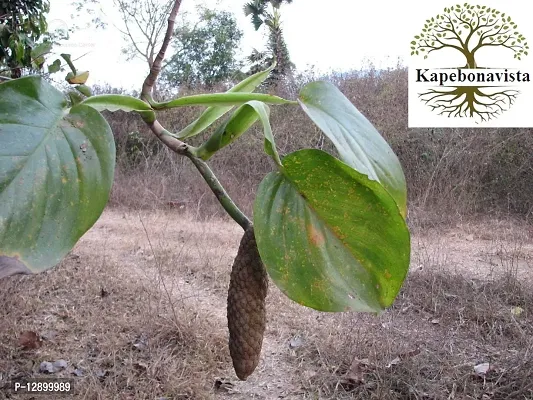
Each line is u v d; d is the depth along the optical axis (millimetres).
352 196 396
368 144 441
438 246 2764
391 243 395
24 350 1703
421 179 3629
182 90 4988
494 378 1555
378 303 395
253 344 457
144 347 1710
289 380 1586
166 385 1496
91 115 380
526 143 3617
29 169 347
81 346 1749
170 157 4168
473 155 3590
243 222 465
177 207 3611
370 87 4492
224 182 3781
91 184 359
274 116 4145
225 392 1546
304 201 408
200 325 1802
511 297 2133
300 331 1851
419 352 1669
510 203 3539
